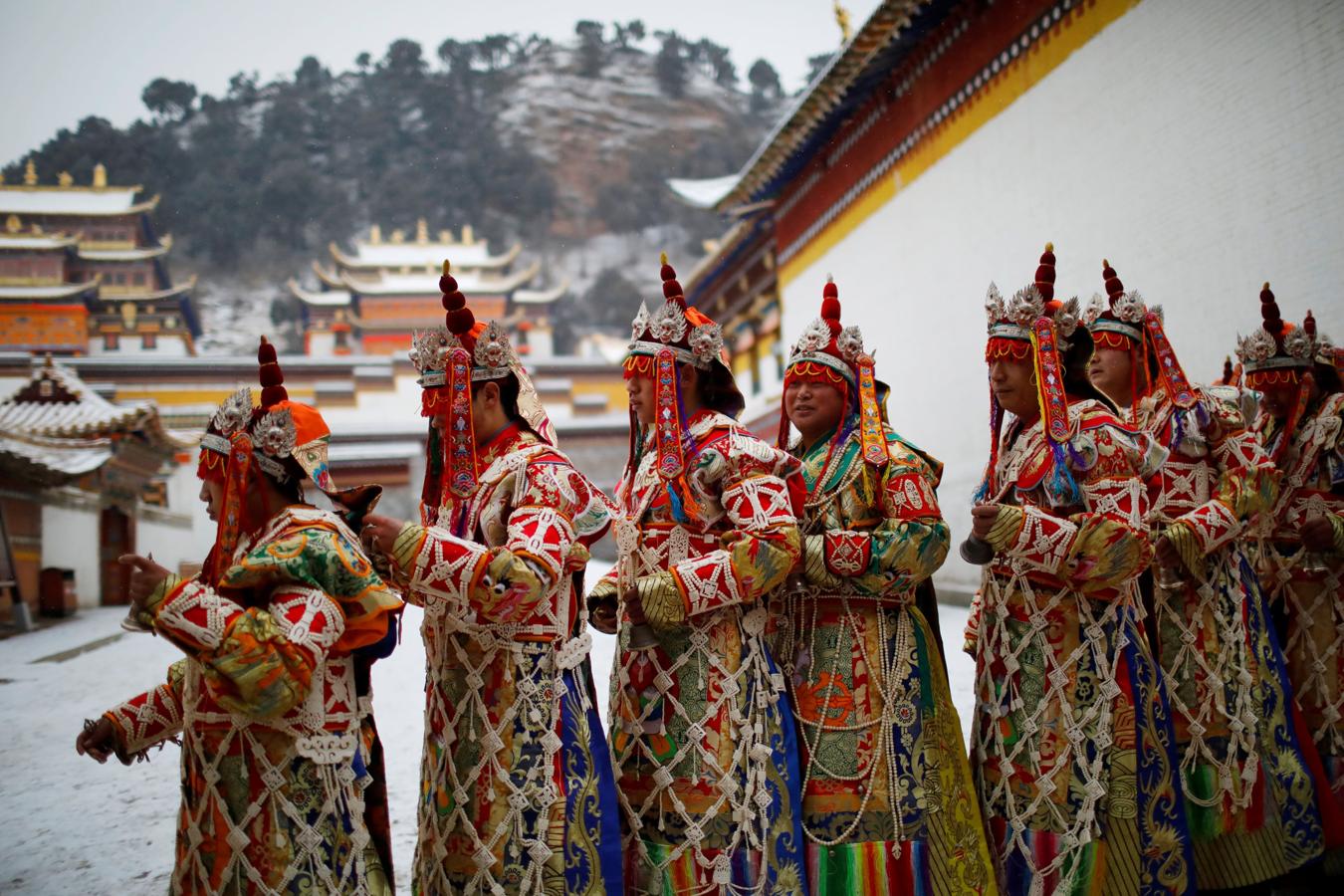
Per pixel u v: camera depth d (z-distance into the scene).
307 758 2.31
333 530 2.36
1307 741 3.56
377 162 99.50
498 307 56.81
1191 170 8.88
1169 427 3.50
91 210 50.66
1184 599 3.45
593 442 42.22
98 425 21.62
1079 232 10.68
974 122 12.93
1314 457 3.95
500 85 115.94
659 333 2.82
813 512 2.97
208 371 38.44
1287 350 3.98
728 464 2.73
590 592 3.22
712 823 2.66
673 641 2.75
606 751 2.68
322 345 57.56
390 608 2.35
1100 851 2.84
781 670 2.89
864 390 2.95
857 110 16.42
